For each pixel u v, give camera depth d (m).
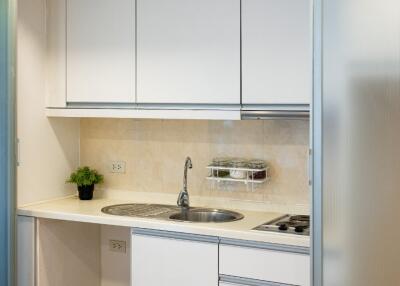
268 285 2.74
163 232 3.01
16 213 3.35
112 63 3.39
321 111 2.28
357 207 2.20
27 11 3.44
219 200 3.48
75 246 3.68
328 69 2.26
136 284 3.11
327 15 2.25
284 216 3.20
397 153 2.10
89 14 3.44
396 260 2.12
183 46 3.17
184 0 3.15
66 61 3.53
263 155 3.34
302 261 2.65
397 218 2.11
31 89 3.48
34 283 3.38
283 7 2.90
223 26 3.05
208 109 3.12
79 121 3.89
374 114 2.14
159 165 3.67
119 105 3.39
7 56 3.23
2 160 3.25
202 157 3.52
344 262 2.24
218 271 2.87
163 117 3.23
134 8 3.30
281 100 2.93
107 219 3.15
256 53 2.97
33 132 3.51
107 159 3.83
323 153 2.29
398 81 2.09
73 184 3.86
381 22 2.12
